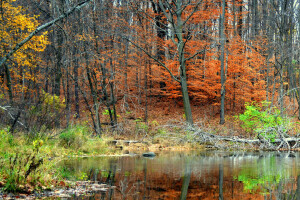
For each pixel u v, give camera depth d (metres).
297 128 21.30
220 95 24.66
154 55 27.81
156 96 29.95
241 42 26.02
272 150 16.61
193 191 5.86
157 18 26.75
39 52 19.73
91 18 16.36
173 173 8.15
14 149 9.74
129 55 26.12
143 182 6.82
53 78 22.50
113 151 14.85
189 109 21.95
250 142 18.14
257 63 24.91
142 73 27.78
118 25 22.14
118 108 26.95
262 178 7.37
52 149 12.03
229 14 25.67
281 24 23.12
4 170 5.88
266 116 19.56
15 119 12.27
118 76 23.20
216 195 5.51
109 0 19.45
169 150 16.69
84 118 23.30
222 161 11.13
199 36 26.27
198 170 8.72
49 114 14.05
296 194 5.61
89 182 6.81
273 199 5.20
